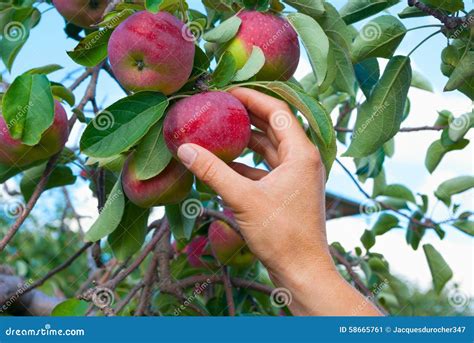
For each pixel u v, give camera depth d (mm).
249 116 1403
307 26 1431
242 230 1300
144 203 1413
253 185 1277
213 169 1247
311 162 1307
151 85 1283
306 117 1307
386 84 1588
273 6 1487
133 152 1419
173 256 2088
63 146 1555
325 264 1327
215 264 2018
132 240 1581
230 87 1367
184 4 1372
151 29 1269
